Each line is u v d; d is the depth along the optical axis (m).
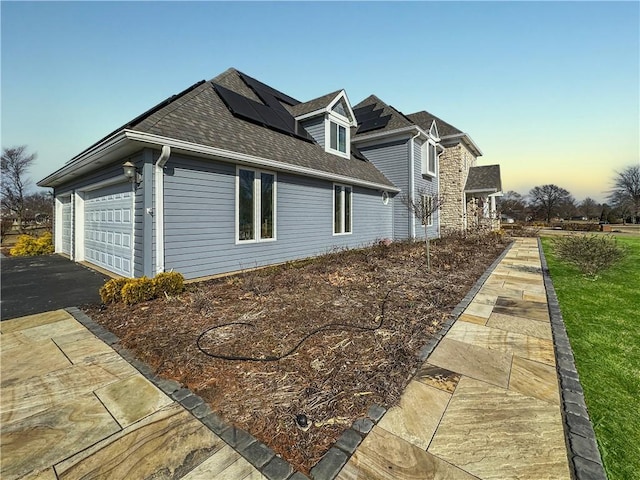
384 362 2.97
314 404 2.30
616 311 4.74
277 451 1.85
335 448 1.87
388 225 14.50
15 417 2.20
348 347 3.29
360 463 1.76
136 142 5.24
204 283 6.21
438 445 1.91
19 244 12.21
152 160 5.71
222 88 9.32
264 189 8.11
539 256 11.00
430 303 4.96
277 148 8.66
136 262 6.16
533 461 1.78
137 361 3.04
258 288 5.60
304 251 9.56
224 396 2.41
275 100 11.88
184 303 4.78
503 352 3.29
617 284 6.61
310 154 10.12
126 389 2.54
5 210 24.64
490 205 24.48
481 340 3.61
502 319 4.35
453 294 5.59
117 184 7.09
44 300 5.16
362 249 11.64
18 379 2.71
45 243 12.50
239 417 2.16
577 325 4.13
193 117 6.98
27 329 3.86
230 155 6.60
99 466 1.75
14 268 8.28
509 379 2.72
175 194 6.12
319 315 4.27
